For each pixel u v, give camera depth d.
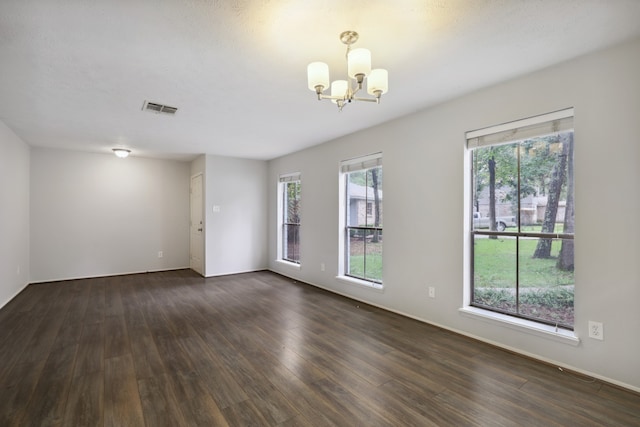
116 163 5.88
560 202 2.52
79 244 5.55
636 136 2.06
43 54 2.16
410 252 3.52
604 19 1.83
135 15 1.75
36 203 5.18
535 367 2.42
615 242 2.15
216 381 2.26
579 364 2.32
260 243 6.37
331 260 4.74
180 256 6.50
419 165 3.41
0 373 2.37
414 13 1.77
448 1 1.67
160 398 2.06
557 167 2.53
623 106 2.11
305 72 2.48
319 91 1.94
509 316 2.81
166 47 2.10
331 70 2.45
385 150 3.80
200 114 3.46
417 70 2.46
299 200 5.62
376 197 4.09
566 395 2.06
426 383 2.22
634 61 2.07
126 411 1.93
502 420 1.83
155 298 4.41
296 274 5.53
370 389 2.16
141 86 2.71
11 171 4.18
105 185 5.78
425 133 3.34
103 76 2.51
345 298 4.38
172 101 3.07
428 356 2.62
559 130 2.42
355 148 4.24
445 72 2.50
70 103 3.10
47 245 5.29
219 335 3.10
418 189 3.42
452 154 3.10
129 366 2.48
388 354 2.67
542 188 2.62
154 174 6.23
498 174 2.89
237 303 4.16
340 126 3.95
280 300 4.29
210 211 5.79
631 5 1.70
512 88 2.65
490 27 1.91
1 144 3.78
